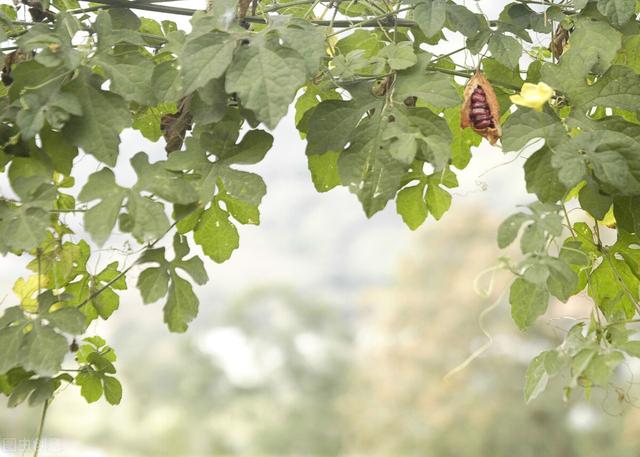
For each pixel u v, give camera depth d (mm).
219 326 25922
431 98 1403
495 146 1539
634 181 1380
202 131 1438
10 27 1461
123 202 1328
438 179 1701
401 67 1424
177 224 1629
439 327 14133
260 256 38062
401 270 15352
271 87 1269
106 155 1329
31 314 1402
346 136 1425
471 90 1540
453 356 14062
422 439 13859
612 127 1430
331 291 37375
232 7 1353
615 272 1654
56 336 1376
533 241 1391
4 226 1322
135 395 25594
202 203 1388
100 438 23234
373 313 18422
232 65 1287
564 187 1414
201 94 1347
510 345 13594
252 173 1420
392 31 1711
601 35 1487
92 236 1268
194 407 24797
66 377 1607
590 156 1355
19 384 1575
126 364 26656
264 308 24922
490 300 13836
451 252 14977
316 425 23344
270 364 24484
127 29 1443
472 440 13195
